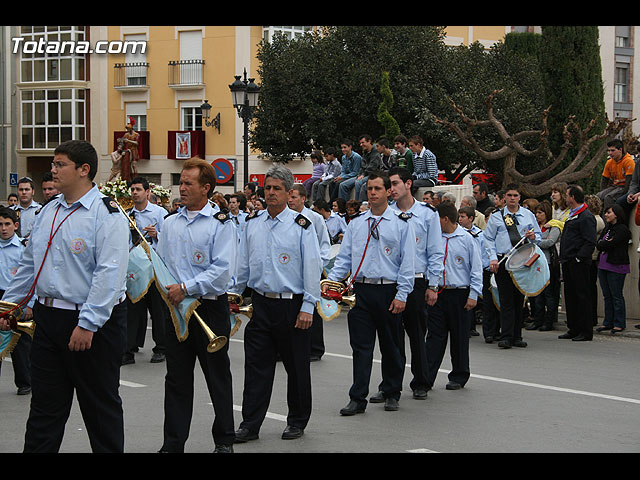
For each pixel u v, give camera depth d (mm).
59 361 5137
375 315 7797
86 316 4941
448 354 11312
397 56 25391
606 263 13234
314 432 7012
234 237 6227
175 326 6066
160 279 6074
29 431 5141
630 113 39844
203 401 8320
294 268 6742
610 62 39000
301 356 6805
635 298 14562
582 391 8758
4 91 40344
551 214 13969
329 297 7902
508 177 18547
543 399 8359
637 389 8867
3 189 40750
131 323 10477
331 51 26109
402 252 7742
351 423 7352
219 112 35938
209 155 36219
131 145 22984
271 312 6750
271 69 26469
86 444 6613
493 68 27531
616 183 15148
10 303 5293
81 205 5109
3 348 6992
